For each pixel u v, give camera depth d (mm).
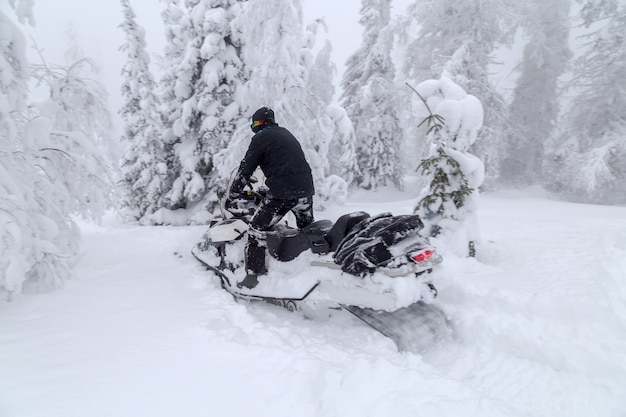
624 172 18578
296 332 3389
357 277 3340
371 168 23094
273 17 8656
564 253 5516
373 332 3379
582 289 3812
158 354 2697
